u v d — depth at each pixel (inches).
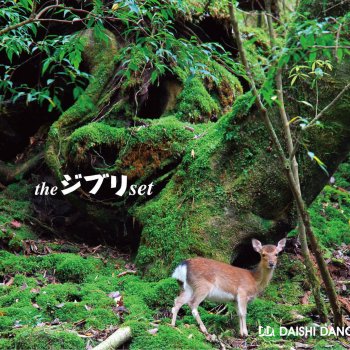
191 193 274.4
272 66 186.9
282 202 268.1
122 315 240.4
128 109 314.3
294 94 256.8
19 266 276.4
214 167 273.4
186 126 298.0
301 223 239.9
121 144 295.9
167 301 251.9
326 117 255.4
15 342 210.1
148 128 295.9
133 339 219.9
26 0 220.5
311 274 242.7
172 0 239.6
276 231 272.1
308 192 271.6
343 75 252.7
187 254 263.6
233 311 245.6
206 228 264.8
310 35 176.6
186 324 236.4
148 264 273.9
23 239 305.3
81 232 322.0
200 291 232.1
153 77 238.1
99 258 292.7
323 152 259.3
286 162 214.4
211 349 216.5
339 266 299.6
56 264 280.5
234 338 231.8
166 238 272.1
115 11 225.8
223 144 273.4
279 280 278.8
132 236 303.0
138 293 255.9
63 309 239.3
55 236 320.8
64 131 311.6
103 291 259.4
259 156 265.7
